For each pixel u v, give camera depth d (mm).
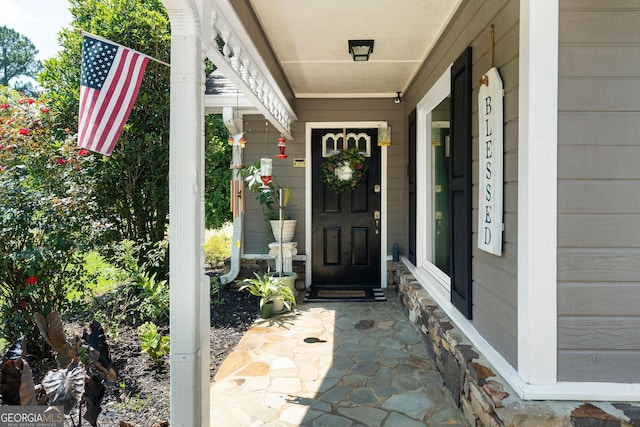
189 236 1830
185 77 1824
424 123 4469
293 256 5539
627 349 1857
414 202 4645
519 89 1936
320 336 3799
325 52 3867
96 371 1712
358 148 5613
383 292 5410
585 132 1859
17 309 3279
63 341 1736
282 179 5590
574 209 1864
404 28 3338
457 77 2994
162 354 2998
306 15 3057
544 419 1715
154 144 4992
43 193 3303
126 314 4113
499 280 2197
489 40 2350
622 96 1852
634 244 1857
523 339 1899
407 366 3100
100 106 1955
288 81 4836
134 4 5074
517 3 1978
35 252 3035
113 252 4176
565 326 1867
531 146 1852
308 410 2471
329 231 5652
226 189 8766
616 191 1858
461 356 2400
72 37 4891
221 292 5379
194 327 1839
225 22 2293
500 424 1824
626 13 1844
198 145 1869
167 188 5090
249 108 5094
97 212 4074
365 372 3004
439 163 4043
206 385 1983
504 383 1989
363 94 5496
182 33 1823
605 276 1859
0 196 3086
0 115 3588
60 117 4562
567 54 1854
